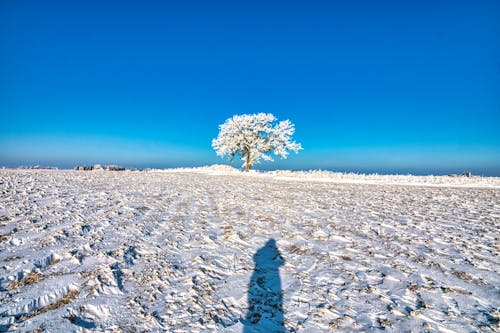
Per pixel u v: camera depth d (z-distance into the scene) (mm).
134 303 4383
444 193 18312
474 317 4148
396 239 7910
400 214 11211
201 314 4156
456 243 7570
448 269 5875
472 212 11711
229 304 4469
